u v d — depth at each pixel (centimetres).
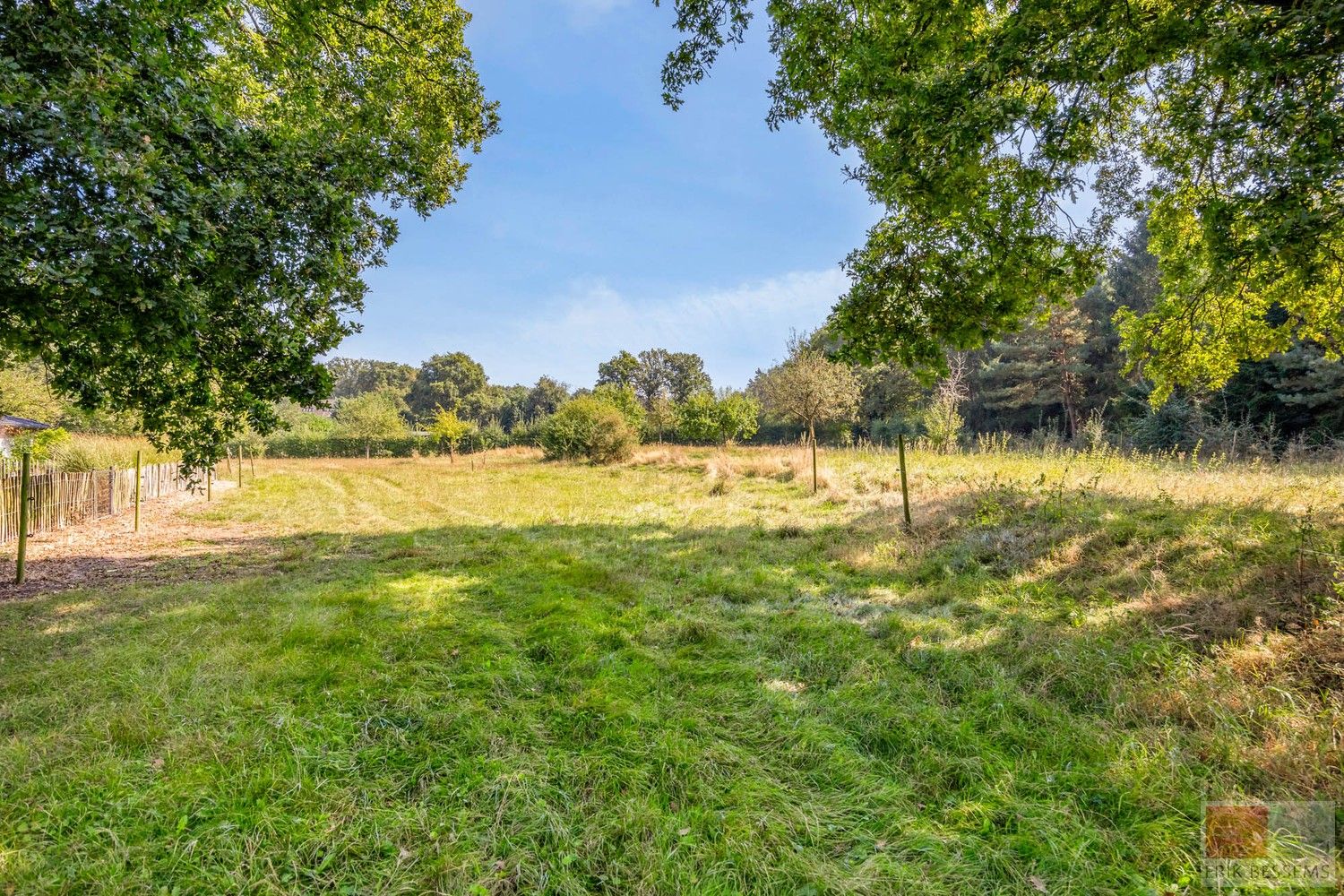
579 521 1015
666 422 3391
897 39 427
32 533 933
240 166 423
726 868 207
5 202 304
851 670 367
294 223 453
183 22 446
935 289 473
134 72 367
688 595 547
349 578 627
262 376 493
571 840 222
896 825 227
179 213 359
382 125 709
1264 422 1470
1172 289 586
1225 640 349
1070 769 256
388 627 450
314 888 199
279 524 1056
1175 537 525
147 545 852
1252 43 304
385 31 754
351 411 4016
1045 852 208
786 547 733
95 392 493
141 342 384
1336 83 299
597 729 302
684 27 534
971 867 205
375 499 1417
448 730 300
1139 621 396
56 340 402
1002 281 441
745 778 259
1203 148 379
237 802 239
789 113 550
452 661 389
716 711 322
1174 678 313
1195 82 375
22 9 340
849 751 279
